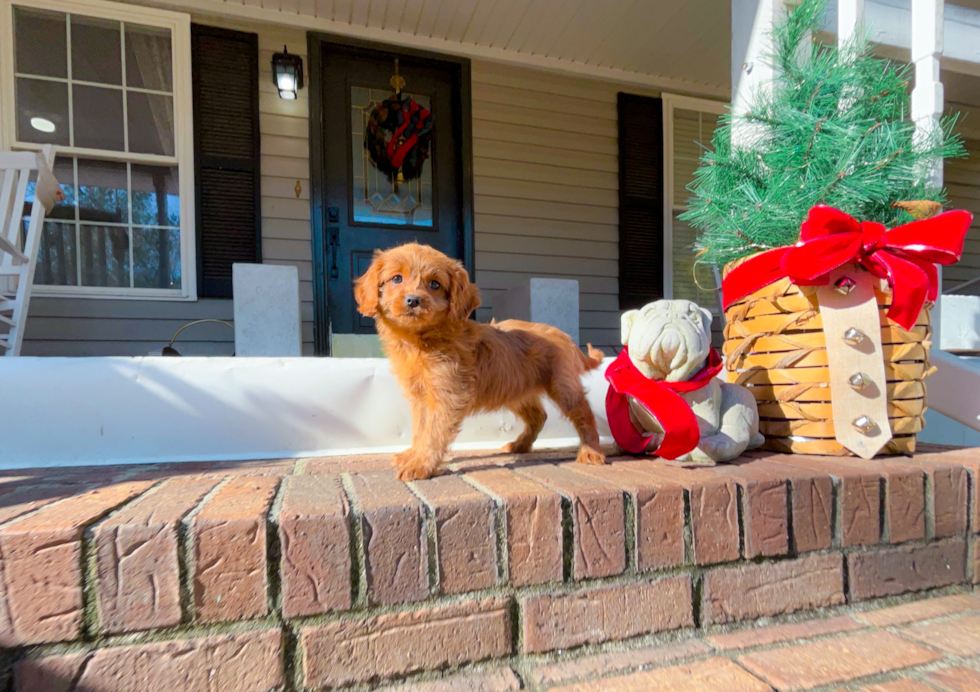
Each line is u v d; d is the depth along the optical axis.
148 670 0.78
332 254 4.55
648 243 5.47
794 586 1.12
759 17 2.00
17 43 3.93
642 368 1.36
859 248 1.34
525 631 0.94
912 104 1.95
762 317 1.53
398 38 4.58
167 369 1.53
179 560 0.80
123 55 4.11
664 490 1.03
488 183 4.94
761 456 1.41
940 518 1.26
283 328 2.98
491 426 1.83
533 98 5.06
